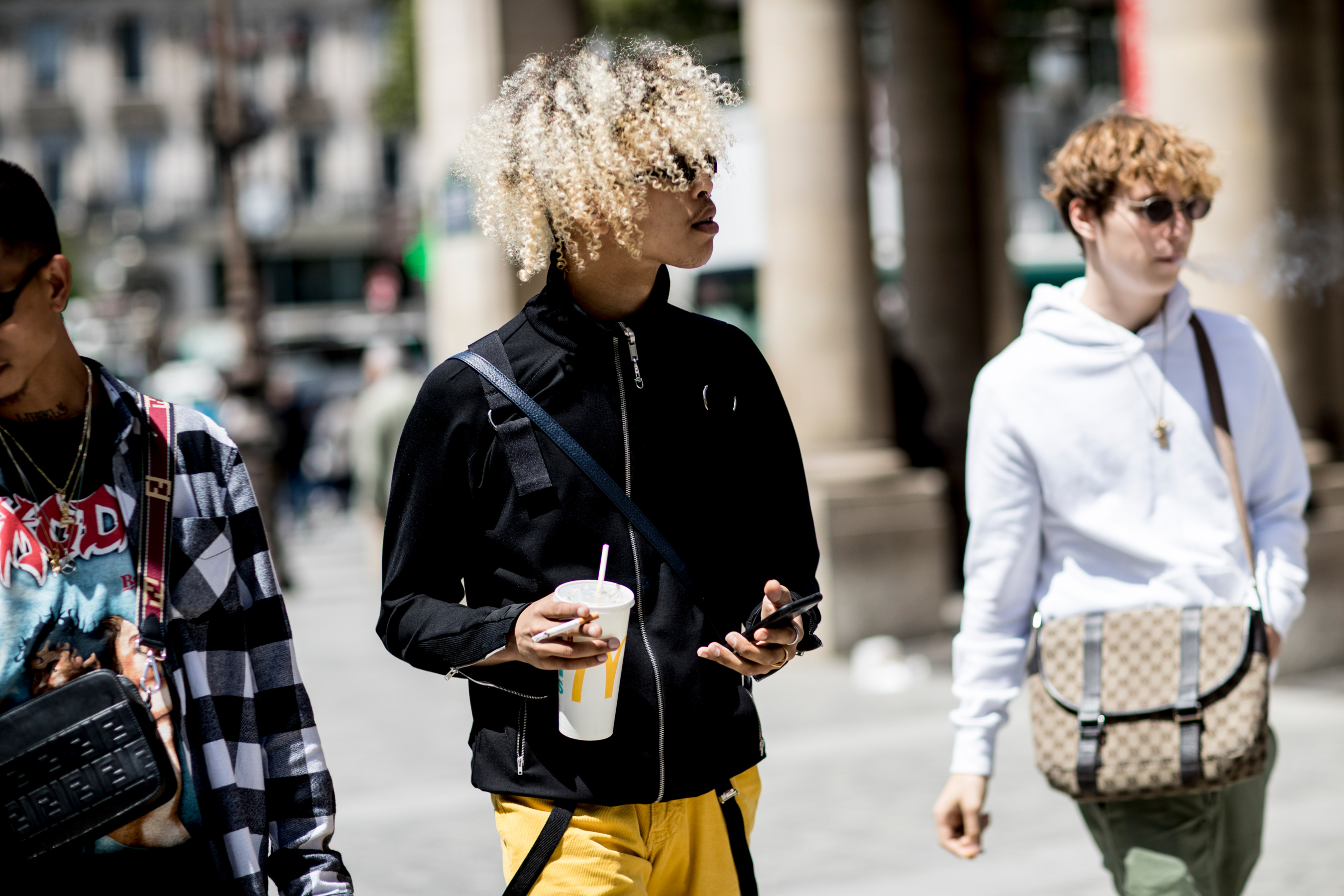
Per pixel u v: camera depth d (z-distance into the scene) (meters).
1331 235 8.53
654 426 2.58
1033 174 37.03
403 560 2.59
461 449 2.57
